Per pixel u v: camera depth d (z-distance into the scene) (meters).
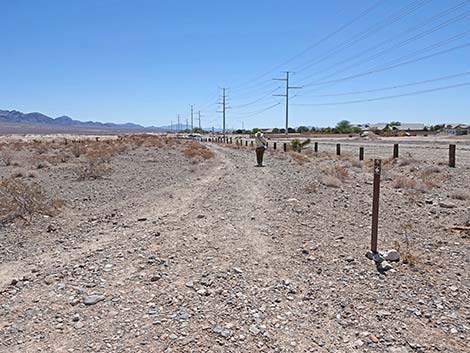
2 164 27.59
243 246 7.79
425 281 6.02
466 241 7.99
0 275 6.51
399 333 4.59
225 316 4.97
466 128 127.62
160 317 4.96
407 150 38.47
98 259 7.16
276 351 4.25
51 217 10.55
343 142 63.22
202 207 11.80
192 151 39.66
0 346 4.37
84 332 4.64
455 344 4.36
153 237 8.53
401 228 9.07
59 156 31.67
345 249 7.52
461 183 16.45
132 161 31.30
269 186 15.95
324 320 4.89
